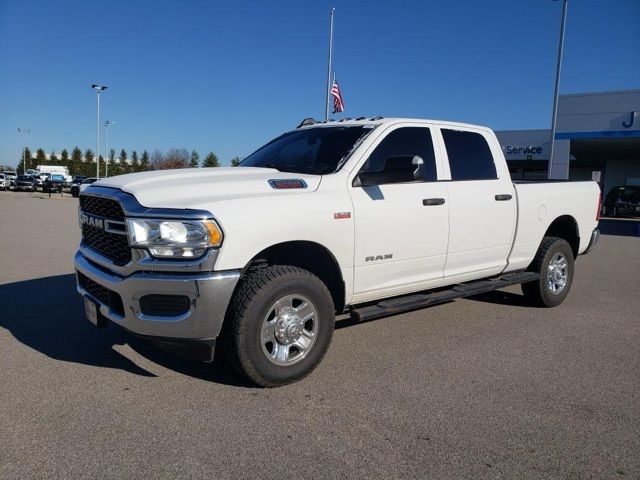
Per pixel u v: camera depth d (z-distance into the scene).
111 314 3.78
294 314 3.92
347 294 4.35
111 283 3.69
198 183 3.84
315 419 3.43
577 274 9.48
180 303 3.50
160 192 3.64
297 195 3.97
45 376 4.04
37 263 8.98
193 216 3.44
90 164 106.31
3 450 2.97
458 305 6.66
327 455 3.00
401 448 3.10
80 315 5.70
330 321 4.11
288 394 3.81
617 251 13.36
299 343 3.99
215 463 2.89
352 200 4.25
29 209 24.64
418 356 4.69
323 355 4.11
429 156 5.05
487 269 5.63
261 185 3.96
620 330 5.66
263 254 4.04
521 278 6.03
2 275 7.88
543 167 40.97
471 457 3.02
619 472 2.90
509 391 3.96
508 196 5.67
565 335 5.43
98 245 4.11
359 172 4.43
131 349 4.66
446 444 3.15
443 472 2.86
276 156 5.09
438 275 5.09
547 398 3.84
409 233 4.66
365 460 2.96
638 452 3.12
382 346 4.95
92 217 4.05
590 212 6.93
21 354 4.50
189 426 3.29
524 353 4.83
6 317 5.60
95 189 4.10
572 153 34.09
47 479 2.71
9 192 51.75
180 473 2.79
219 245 3.49
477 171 5.50
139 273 3.53
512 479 2.81
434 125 5.22
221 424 3.33
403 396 3.82
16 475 2.74
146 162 97.44
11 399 3.62
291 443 3.12
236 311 3.66
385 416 3.49
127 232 3.54
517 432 3.32
